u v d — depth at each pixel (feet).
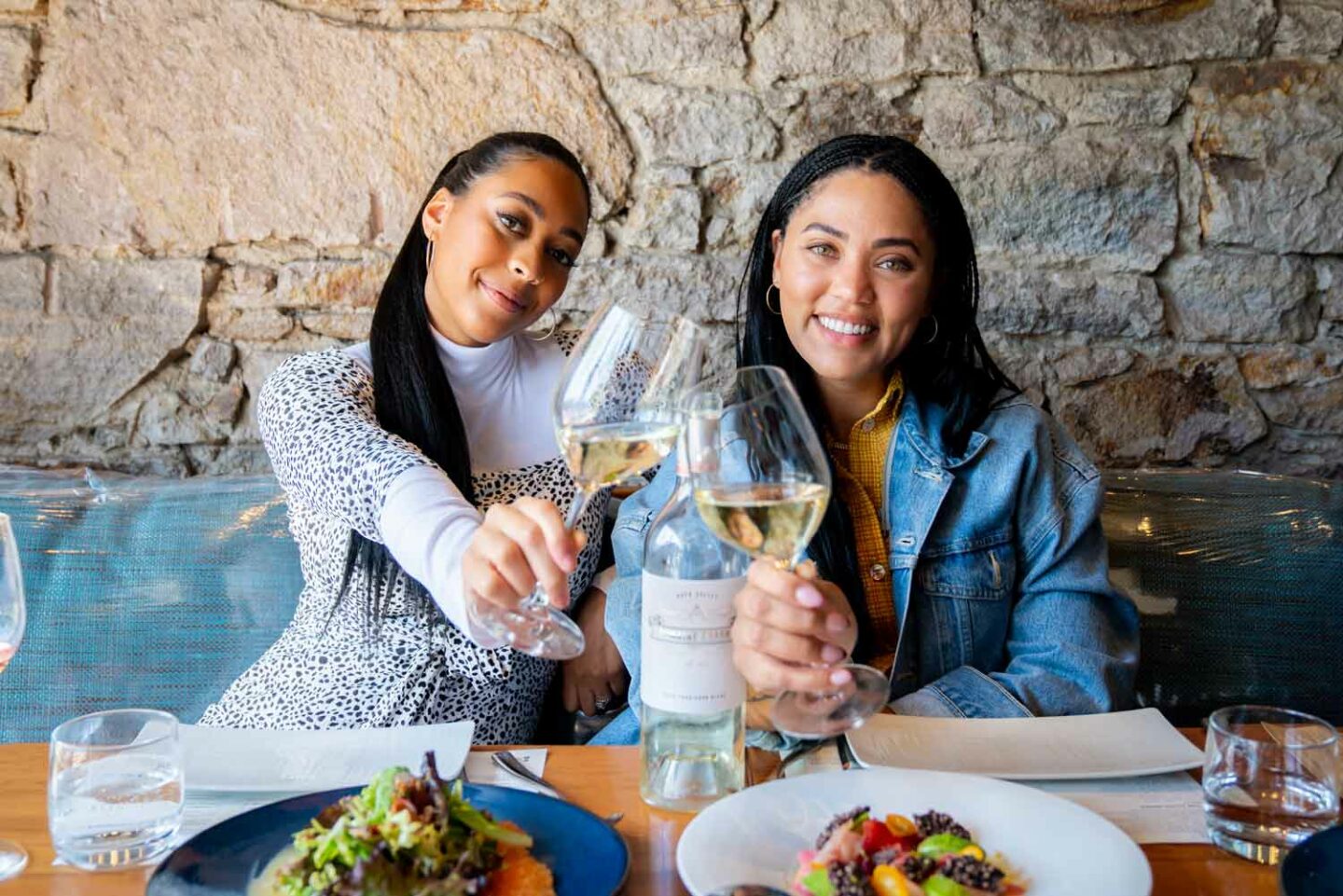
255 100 6.93
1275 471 7.16
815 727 2.92
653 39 6.97
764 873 2.57
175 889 2.49
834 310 4.50
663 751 3.10
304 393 4.67
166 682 5.77
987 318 7.04
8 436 7.04
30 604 5.74
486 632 3.34
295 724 4.86
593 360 3.21
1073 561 4.73
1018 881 2.54
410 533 3.62
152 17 6.86
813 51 6.96
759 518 2.91
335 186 7.01
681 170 7.06
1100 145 6.95
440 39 6.94
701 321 7.13
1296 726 2.85
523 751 3.51
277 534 5.88
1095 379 7.08
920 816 2.73
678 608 3.03
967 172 6.97
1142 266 7.02
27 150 6.90
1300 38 6.86
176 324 7.05
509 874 2.53
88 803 2.78
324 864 2.47
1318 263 7.04
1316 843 2.52
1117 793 3.17
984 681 4.15
